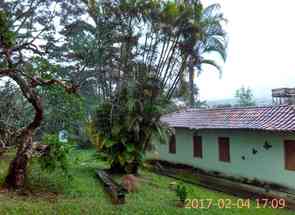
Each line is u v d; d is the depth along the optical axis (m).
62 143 8.80
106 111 13.05
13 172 8.15
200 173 15.18
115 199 8.05
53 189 8.48
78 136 19.17
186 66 13.34
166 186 11.06
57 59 16.20
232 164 13.98
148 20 12.57
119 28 13.00
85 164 14.04
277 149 12.02
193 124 15.68
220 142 14.69
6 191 7.79
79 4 15.84
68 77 15.02
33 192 8.00
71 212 6.81
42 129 15.16
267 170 12.40
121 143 12.65
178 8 12.36
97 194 8.63
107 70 13.51
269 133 12.30
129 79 12.74
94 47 14.48
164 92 13.17
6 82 12.82
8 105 12.56
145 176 12.83
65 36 16.09
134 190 9.70
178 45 12.87
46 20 15.73
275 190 11.73
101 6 13.80
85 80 15.38
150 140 13.20
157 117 12.65
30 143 8.33
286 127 10.97
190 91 15.90
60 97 15.18
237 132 13.76
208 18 13.24
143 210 7.56
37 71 8.96
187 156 16.75
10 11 13.14
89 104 16.64
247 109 14.74
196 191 10.84
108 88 13.49
